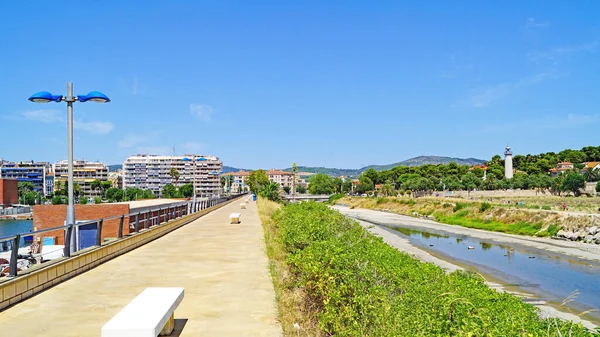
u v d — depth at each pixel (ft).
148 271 42.04
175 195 468.75
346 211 344.49
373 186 579.48
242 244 62.13
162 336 24.17
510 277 91.91
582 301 71.67
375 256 33.55
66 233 39.63
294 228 44.32
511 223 192.85
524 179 424.05
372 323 21.89
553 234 162.40
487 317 21.27
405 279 30.09
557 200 306.55
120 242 52.26
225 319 27.30
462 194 397.19
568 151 561.02
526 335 19.15
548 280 88.58
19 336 23.71
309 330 25.13
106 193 528.63
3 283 28.86
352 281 25.53
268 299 31.99
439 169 576.20
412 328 19.74
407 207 320.91
